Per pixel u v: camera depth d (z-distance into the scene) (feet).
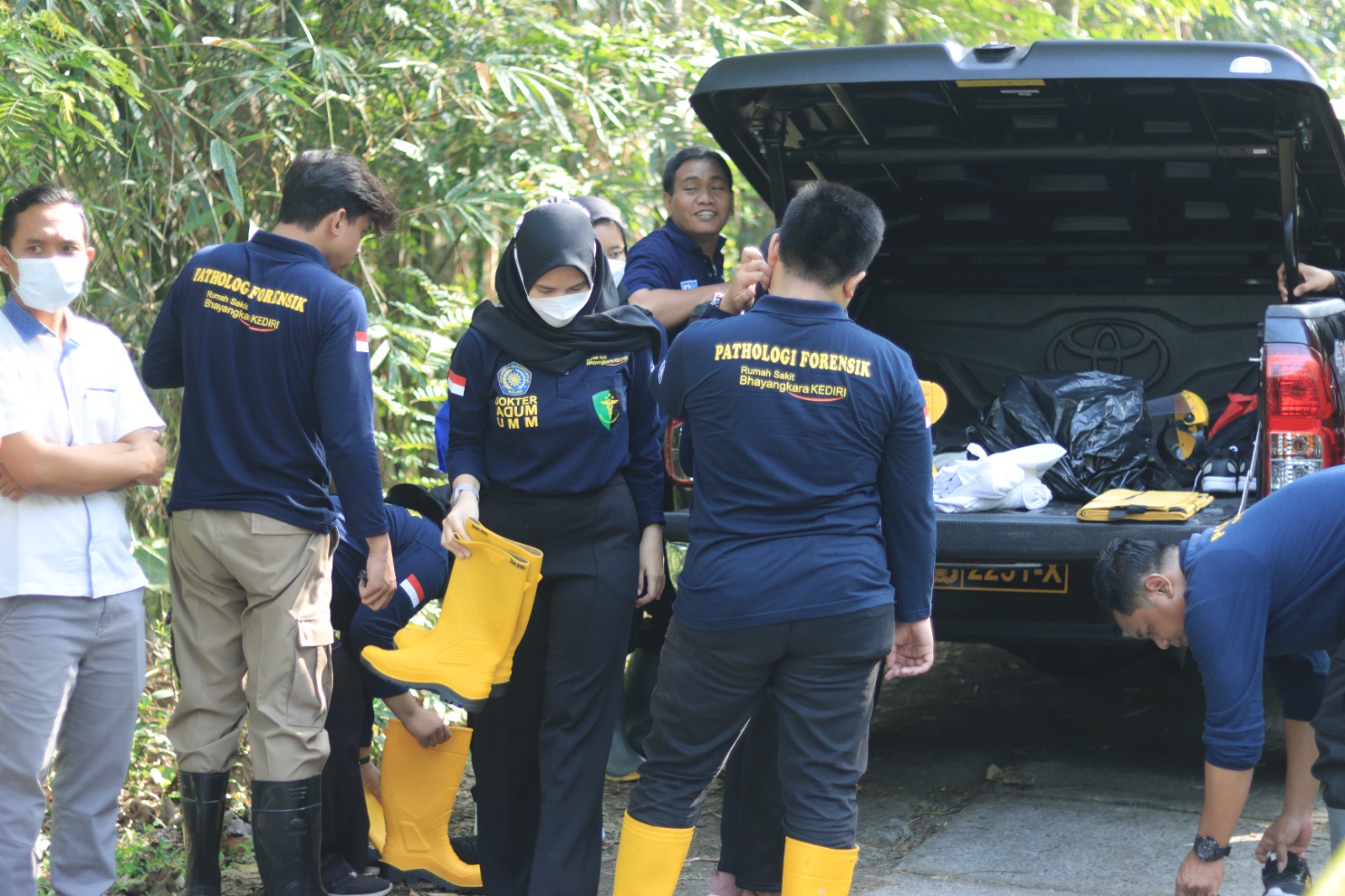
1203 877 9.37
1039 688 17.43
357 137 18.62
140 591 10.14
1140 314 16.34
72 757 10.04
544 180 18.49
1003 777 14.14
